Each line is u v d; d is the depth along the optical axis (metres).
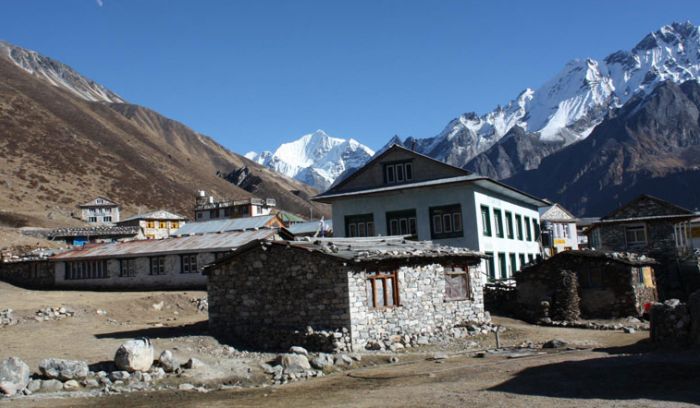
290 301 25.52
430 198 46.22
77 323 29.17
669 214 52.75
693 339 20.45
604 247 54.22
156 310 35.91
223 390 17.39
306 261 25.27
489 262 46.19
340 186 50.09
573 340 26.28
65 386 17.19
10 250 56.00
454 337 27.69
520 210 56.66
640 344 23.08
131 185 157.38
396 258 26.30
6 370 16.97
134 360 18.53
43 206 120.62
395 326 26.06
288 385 18.05
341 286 24.39
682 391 14.22
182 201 164.50
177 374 18.83
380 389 16.55
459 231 45.28
